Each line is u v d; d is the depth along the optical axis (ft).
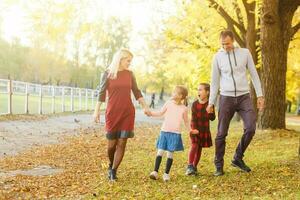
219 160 25.63
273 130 46.75
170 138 25.41
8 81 74.43
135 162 32.58
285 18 48.16
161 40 94.89
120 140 25.59
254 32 61.93
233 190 22.15
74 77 291.17
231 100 25.09
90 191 23.61
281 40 47.85
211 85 25.55
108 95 25.84
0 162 34.63
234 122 91.25
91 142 49.88
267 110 48.70
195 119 26.61
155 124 93.25
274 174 24.90
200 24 69.82
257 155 32.24
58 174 29.68
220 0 64.39
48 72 270.26
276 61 48.03
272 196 20.42
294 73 85.46
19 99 117.39
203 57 74.74
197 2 68.13
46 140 50.70
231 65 24.94
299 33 68.13
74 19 71.15
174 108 25.70
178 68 99.14
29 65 269.03
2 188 25.30
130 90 25.75
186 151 38.32
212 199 20.58
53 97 93.86
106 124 25.91
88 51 294.05
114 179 25.61
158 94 315.99
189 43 71.97
